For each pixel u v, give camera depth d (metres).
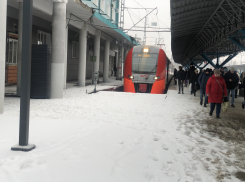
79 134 5.90
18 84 12.38
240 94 17.67
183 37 25.64
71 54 27.41
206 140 6.15
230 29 16.97
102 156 4.52
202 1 13.09
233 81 12.22
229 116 9.52
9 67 17.98
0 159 4.06
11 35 17.59
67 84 21.98
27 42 4.62
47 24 20.59
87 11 16.22
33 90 12.26
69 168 3.87
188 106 11.61
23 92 4.62
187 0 12.54
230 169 4.29
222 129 7.38
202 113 9.91
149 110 10.05
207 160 4.72
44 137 5.48
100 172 3.81
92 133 6.07
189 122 8.13
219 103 9.04
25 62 4.60
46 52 12.09
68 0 13.55
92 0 23.91
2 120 6.86
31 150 4.59
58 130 6.15
